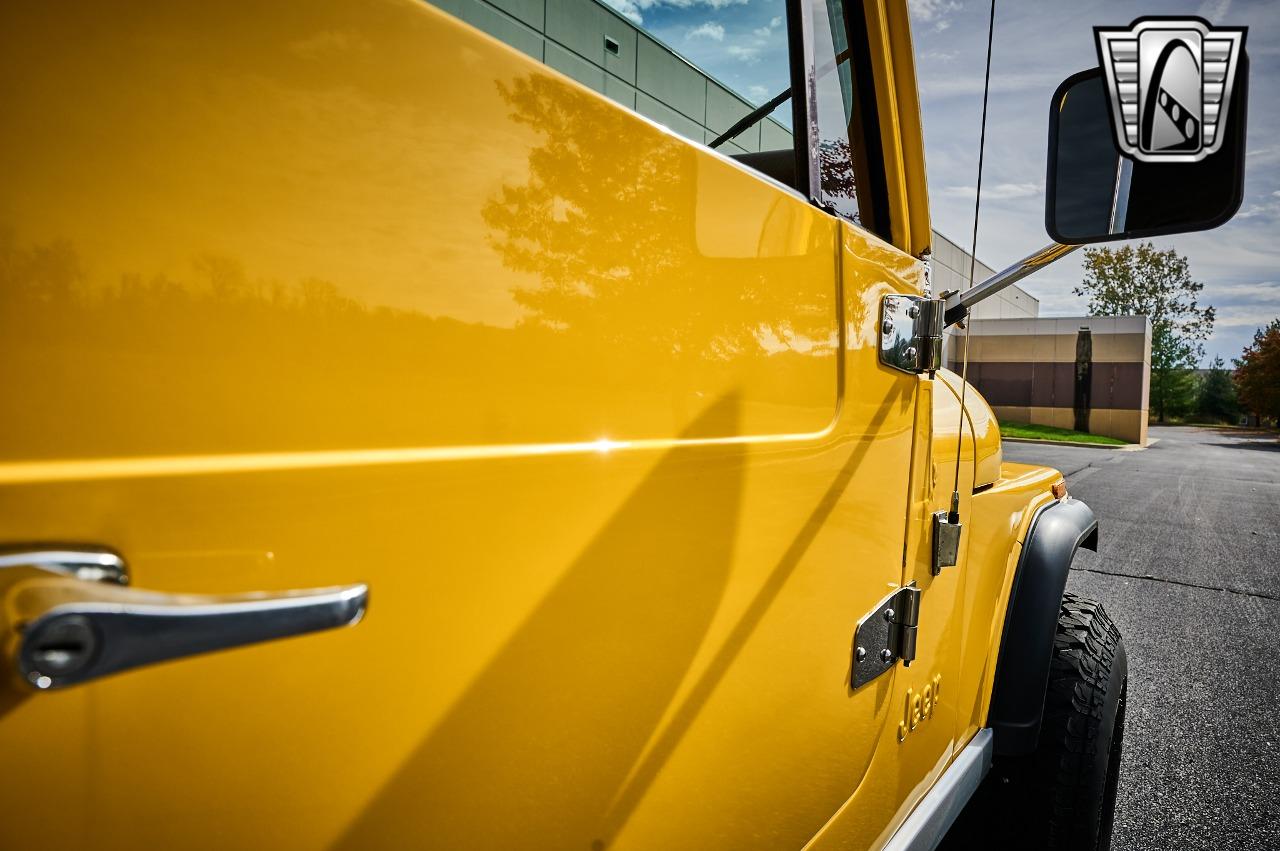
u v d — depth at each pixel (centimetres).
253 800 50
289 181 50
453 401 60
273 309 50
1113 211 122
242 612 41
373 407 55
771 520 96
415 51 57
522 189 64
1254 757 337
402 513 56
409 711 58
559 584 69
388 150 55
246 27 48
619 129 73
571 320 69
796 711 104
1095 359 3105
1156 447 2884
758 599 95
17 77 40
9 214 40
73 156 42
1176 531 905
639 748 79
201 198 47
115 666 36
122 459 44
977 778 167
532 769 68
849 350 112
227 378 48
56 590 38
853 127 124
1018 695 184
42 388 41
